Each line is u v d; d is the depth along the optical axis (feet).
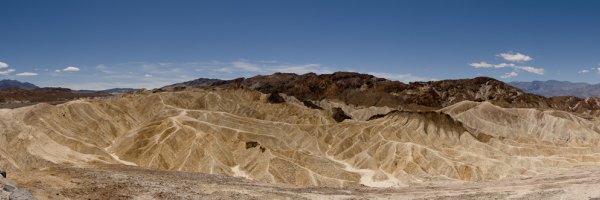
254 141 411.95
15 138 285.23
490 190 145.89
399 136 467.11
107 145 383.65
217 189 126.72
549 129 595.47
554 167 378.73
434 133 489.67
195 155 337.72
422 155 387.34
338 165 379.14
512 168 368.27
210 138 362.12
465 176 354.13
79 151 324.80
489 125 614.34
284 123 476.54
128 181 123.24
